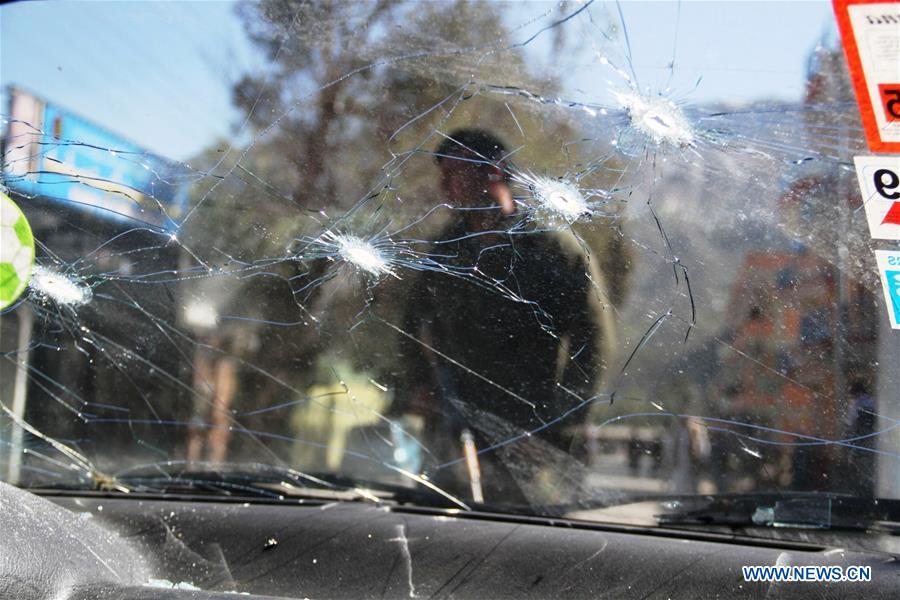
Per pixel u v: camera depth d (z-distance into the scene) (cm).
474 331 143
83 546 133
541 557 132
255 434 156
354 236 141
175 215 144
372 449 153
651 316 134
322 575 131
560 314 138
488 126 134
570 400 142
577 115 132
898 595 118
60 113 143
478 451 149
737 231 128
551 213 134
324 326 148
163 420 158
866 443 128
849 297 125
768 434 132
